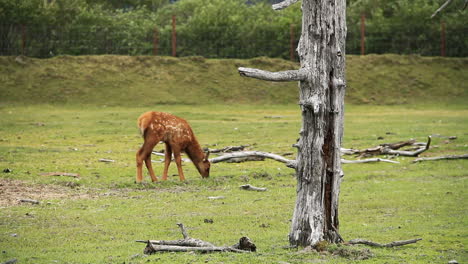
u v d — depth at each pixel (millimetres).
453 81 69375
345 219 17828
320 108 12406
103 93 62531
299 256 12094
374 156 31438
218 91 65062
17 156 30703
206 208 19484
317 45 12461
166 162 25078
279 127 46062
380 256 12406
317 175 12562
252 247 12906
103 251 13672
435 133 40062
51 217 17812
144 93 63219
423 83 68625
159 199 20953
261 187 23656
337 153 12672
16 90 61000
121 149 35469
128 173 26828
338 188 12812
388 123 48000
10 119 49562
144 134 24297
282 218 17953
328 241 12766
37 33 70125
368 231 15867
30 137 40469
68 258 12969
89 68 66125
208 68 68688
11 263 12562
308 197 12664
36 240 14922
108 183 23953
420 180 25234
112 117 52188
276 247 13109
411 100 65750
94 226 16703
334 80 12531
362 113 58938
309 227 12656
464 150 32344
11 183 23188
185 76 67000
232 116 54625
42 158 30547
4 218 17547
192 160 25391
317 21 12461
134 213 18594
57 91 61719
